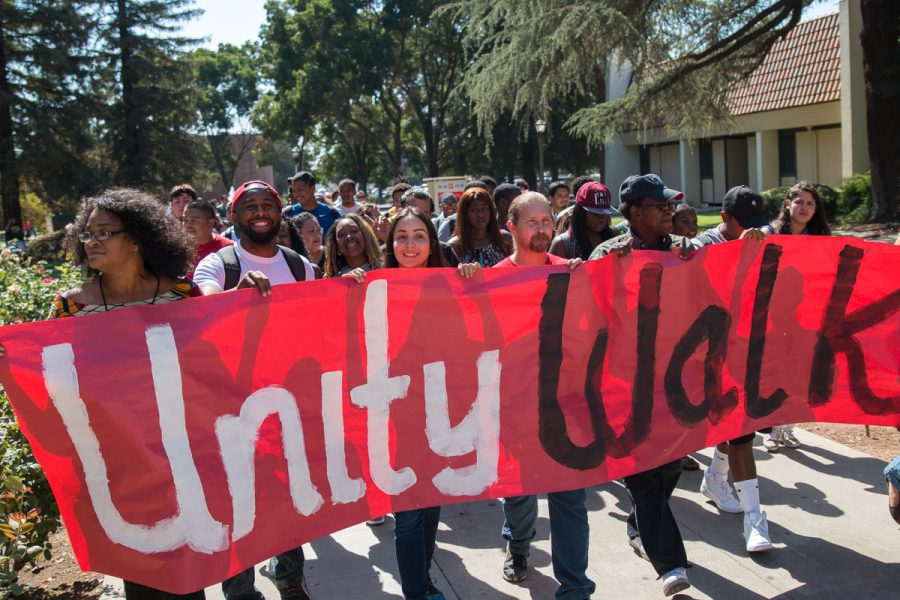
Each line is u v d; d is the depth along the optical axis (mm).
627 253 3865
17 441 4207
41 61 38094
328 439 3396
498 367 3686
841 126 28062
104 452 2943
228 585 3518
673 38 21578
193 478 3059
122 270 3074
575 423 3779
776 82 31078
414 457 3551
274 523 3244
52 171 38062
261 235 3984
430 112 51656
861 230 18406
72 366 2906
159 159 43844
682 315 3977
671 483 3971
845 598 3750
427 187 17172
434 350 3590
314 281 3342
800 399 4223
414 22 48031
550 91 21984
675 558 3725
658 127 36031
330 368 3398
